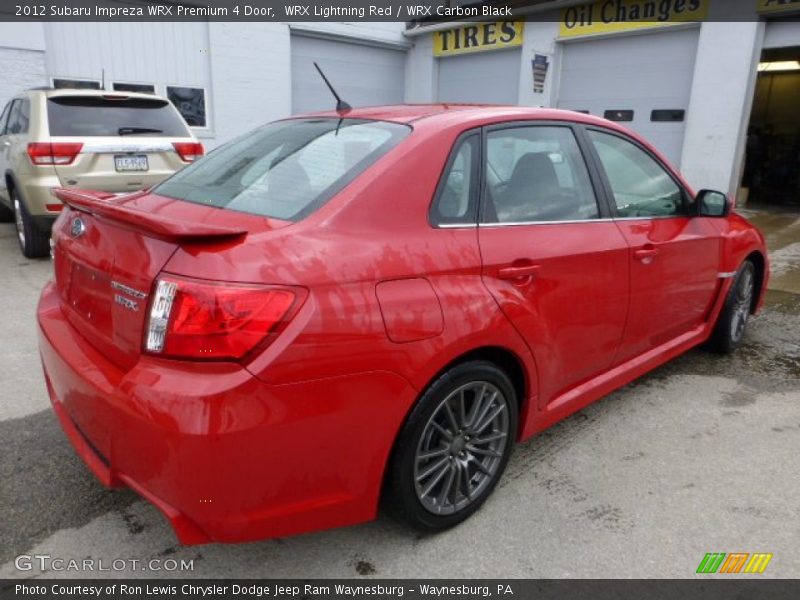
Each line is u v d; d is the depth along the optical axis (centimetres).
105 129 626
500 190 256
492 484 258
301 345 183
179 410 174
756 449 308
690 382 386
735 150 1012
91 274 219
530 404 265
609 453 303
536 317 252
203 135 1260
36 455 290
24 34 1005
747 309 436
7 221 895
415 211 223
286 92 1355
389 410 205
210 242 185
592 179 298
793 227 909
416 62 1573
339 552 234
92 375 202
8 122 719
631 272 302
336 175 226
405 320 205
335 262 196
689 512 259
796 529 249
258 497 186
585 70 1222
